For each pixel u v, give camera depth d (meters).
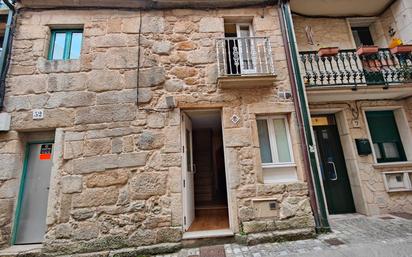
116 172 3.21
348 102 4.45
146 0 3.87
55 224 2.98
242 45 4.07
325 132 4.57
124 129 3.37
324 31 4.85
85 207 3.06
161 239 3.02
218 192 5.64
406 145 4.32
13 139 3.22
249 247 2.88
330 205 4.21
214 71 3.71
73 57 3.72
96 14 3.83
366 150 4.14
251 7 4.10
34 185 3.31
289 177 3.46
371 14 4.90
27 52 3.56
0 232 2.97
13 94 3.37
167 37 3.83
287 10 3.99
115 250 2.92
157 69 3.65
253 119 3.53
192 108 3.59
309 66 4.41
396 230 3.09
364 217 3.83
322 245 2.77
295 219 3.17
